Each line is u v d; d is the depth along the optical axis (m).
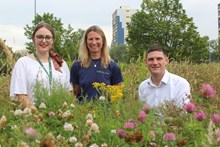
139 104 3.66
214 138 2.60
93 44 5.52
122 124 3.41
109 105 4.23
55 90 4.40
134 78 7.35
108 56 5.68
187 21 45.50
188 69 8.79
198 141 2.75
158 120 3.25
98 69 5.59
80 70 5.63
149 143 2.80
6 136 3.25
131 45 46.22
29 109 3.55
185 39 44.84
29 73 4.93
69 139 3.19
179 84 4.76
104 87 4.64
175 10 46.09
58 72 5.14
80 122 3.54
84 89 5.58
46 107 4.05
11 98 4.64
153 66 4.80
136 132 2.73
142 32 45.94
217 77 7.73
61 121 3.55
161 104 3.82
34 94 4.45
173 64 9.15
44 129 3.26
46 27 5.17
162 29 44.75
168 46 44.91
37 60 5.09
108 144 3.18
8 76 6.68
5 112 3.95
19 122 3.45
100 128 3.41
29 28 30.44
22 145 2.67
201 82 7.83
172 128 2.98
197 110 3.00
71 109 3.95
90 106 4.16
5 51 7.01
